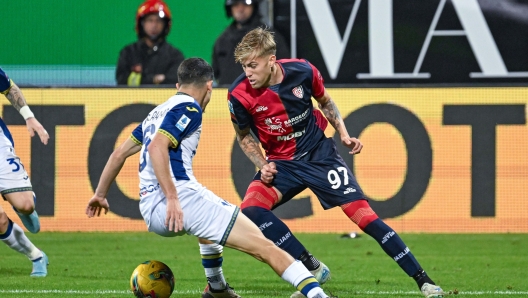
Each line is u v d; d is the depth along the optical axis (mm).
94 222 37344
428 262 29141
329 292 22281
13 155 23750
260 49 19578
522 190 36594
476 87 36656
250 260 29766
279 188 21484
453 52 37844
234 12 38125
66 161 37156
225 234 16984
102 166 37156
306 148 21562
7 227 24031
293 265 16969
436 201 36812
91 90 37156
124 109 37125
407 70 38000
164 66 39094
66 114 37125
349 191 21109
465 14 37719
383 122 36812
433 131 36781
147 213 17469
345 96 36906
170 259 29781
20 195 23500
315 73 21375
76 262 28625
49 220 37312
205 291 20375
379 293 22234
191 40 39562
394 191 36812
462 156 36750
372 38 37969
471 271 26984
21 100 23703
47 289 22266
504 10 37531
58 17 39344
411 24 37906
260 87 20422
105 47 39438
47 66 39469
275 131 21344
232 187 36969
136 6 39281
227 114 37062
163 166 16531
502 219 36750
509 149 36594
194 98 17922
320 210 37156
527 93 36438
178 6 39469
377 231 20516
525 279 25156
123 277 24969
